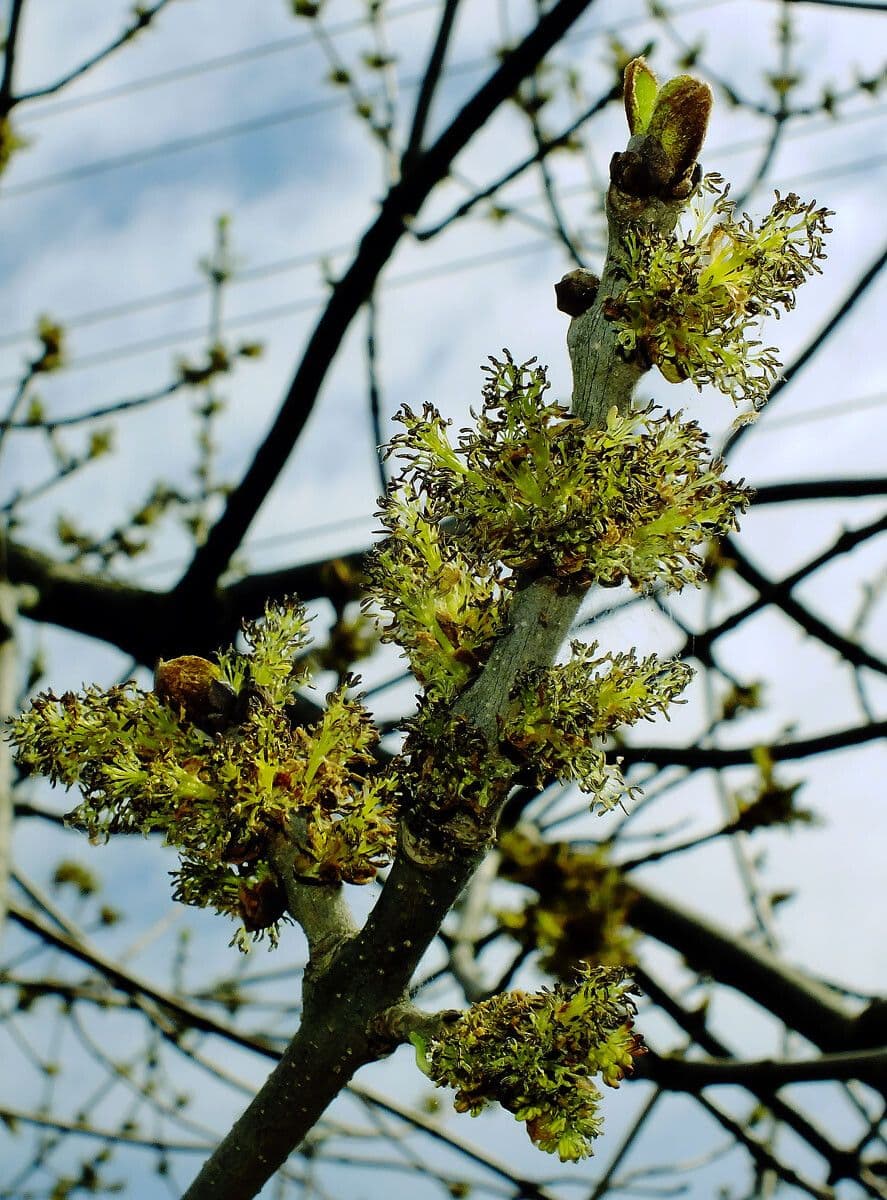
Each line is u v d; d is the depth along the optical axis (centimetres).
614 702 33
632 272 33
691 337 33
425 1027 33
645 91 34
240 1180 34
